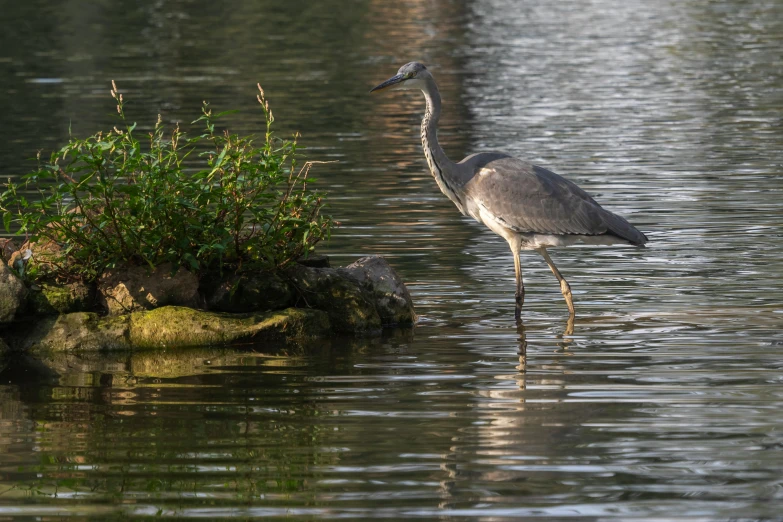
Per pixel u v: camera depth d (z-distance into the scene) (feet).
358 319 43.91
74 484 28.27
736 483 27.71
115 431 32.17
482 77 114.42
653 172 71.67
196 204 44.32
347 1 182.91
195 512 26.50
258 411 33.76
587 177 70.49
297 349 41.50
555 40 141.59
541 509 26.40
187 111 94.99
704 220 59.21
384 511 26.40
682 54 127.85
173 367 39.17
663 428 31.60
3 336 42.27
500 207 45.80
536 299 47.09
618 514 26.05
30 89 106.11
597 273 50.67
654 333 41.68
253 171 44.57
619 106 97.91
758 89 104.53
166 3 178.81
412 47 135.54
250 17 164.04
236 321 42.86
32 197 64.44
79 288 44.09
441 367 38.19
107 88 106.63
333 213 61.62
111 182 43.01
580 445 30.40
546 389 35.35
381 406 33.99
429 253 54.19
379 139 84.38
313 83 110.42
